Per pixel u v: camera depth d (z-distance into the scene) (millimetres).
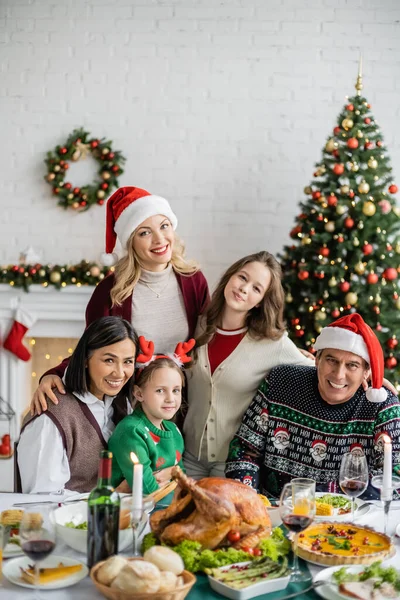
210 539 1708
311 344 4160
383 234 4262
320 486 2438
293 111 4887
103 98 4926
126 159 4949
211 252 4949
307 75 4871
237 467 2527
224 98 4891
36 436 2344
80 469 2379
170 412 2395
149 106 4918
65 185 4891
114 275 2904
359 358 2385
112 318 2359
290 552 1801
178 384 2402
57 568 1658
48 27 4902
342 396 2410
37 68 4930
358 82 4418
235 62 4875
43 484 2297
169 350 2844
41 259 5008
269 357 2729
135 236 2803
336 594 1557
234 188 4926
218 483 1781
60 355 5188
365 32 4844
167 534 1724
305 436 2484
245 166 4914
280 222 4918
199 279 2943
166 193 4949
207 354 2764
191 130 4914
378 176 4305
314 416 2473
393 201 4344
